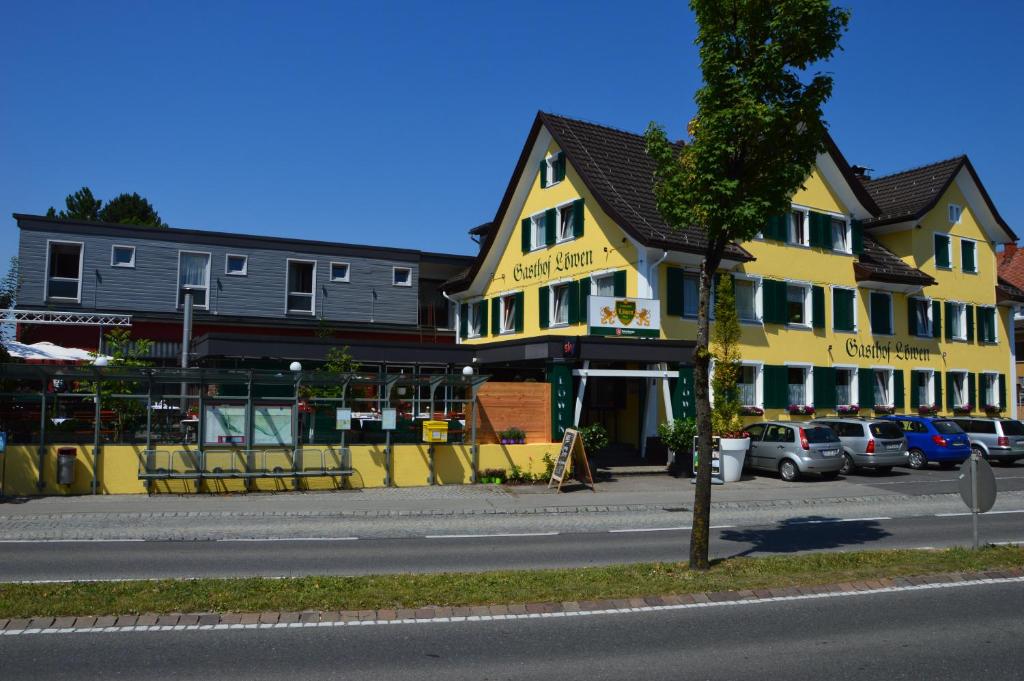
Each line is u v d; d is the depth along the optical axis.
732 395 23.84
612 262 26.91
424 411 23.88
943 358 34.69
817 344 30.05
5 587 8.91
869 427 24.70
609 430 27.89
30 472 18.00
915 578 9.78
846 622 8.03
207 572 10.48
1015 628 7.85
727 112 10.29
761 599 8.91
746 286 28.36
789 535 14.23
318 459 19.66
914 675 6.47
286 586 9.08
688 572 10.02
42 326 30.33
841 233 31.80
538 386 22.23
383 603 8.38
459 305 36.53
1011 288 39.38
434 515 16.64
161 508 16.52
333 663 6.66
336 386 20.88
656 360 23.55
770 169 10.73
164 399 20.67
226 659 6.73
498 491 19.95
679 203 10.86
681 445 23.14
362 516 16.33
